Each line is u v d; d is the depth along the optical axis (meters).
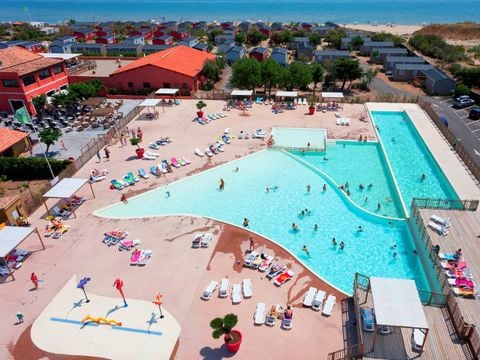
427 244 26.08
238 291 23.52
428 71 74.06
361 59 100.62
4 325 21.94
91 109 58.06
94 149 43.19
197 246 28.00
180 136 47.56
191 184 37.69
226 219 32.62
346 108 56.25
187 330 21.19
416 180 37.94
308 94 67.19
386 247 29.25
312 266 27.34
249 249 27.72
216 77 74.88
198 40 127.69
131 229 30.23
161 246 28.14
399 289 19.45
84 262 26.69
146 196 35.69
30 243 28.81
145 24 175.00
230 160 41.69
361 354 18.36
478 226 27.50
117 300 23.27
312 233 30.88
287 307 21.58
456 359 17.92
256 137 47.00
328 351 19.72
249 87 64.44
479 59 98.00
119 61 80.50
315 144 45.22
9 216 30.08
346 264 27.55
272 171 40.22
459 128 53.00
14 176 42.47
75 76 67.31
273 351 19.81
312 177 39.28
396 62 83.31
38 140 48.75
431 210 29.55
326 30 144.00
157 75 65.75
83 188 36.66
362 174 39.53
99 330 21.30
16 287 24.67
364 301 21.86
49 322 21.89
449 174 37.03
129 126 51.06
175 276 25.17
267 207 34.28
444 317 20.14
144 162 41.38
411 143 45.78
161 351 19.94
